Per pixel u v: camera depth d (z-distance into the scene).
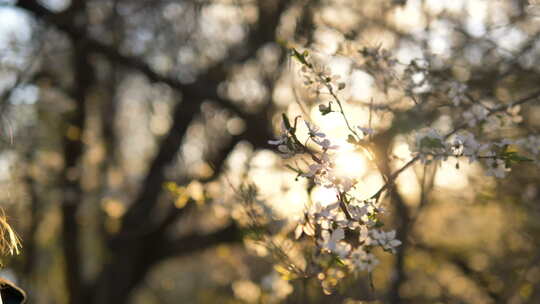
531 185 4.99
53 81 7.36
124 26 7.20
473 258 6.51
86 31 6.34
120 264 7.89
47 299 9.95
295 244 2.88
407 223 4.76
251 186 3.32
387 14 5.07
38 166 7.55
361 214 2.27
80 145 7.50
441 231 6.95
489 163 2.38
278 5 6.65
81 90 7.36
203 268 11.30
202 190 4.16
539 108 4.15
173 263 11.55
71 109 7.47
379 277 5.96
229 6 7.15
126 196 7.98
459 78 3.92
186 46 7.43
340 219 2.30
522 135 3.98
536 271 5.02
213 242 7.19
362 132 2.48
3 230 2.95
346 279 2.94
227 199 4.18
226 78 7.11
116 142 8.73
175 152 7.75
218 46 7.46
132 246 7.77
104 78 7.99
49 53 7.23
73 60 7.23
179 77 7.34
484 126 2.93
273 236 3.15
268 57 7.10
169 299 12.02
